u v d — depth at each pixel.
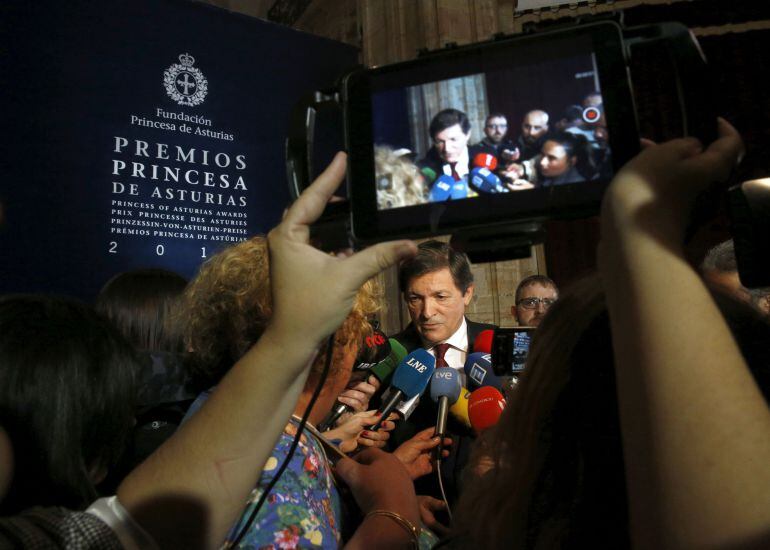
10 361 0.58
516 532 0.53
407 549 0.75
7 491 0.55
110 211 3.45
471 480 0.67
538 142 0.55
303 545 0.63
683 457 0.30
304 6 6.24
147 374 1.13
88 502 0.60
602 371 0.47
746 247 0.45
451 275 1.89
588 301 0.51
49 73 3.40
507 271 4.48
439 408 1.33
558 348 0.52
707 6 4.78
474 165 0.56
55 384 0.59
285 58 4.22
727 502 0.28
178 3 3.89
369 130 0.59
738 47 4.87
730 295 0.45
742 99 4.78
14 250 3.15
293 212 0.49
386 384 1.61
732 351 0.32
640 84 4.32
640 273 0.34
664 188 0.37
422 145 0.58
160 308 1.27
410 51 4.61
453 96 0.58
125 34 3.68
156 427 1.13
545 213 0.53
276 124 4.10
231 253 0.89
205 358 0.87
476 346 1.64
